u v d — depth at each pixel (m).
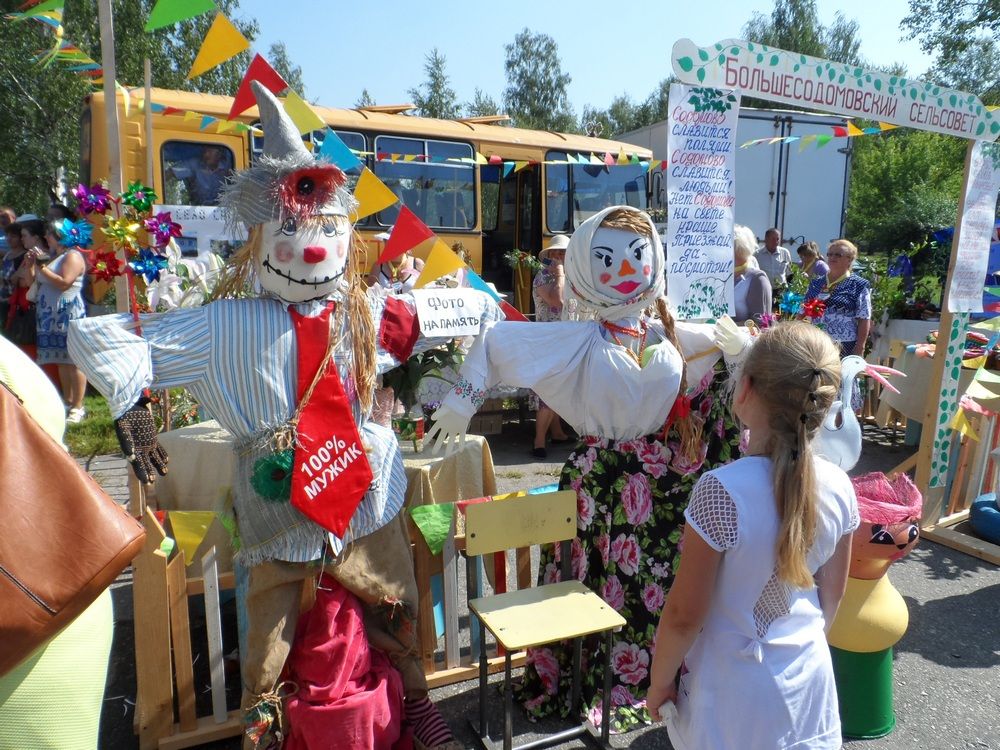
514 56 39.72
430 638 2.97
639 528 2.80
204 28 17.03
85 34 13.14
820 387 1.53
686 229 2.97
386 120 8.38
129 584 3.83
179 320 2.12
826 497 1.64
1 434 1.35
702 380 2.91
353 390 2.29
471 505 2.60
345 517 2.18
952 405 4.59
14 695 1.46
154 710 2.55
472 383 2.69
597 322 2.80
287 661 2.30
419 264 7.46
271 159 2.16
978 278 4.49
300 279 2.16
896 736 2.80
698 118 2.94
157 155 7.13
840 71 3.39
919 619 3.67
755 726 1.57
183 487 3.10
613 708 2.80
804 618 1.65
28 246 6.76
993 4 18.09
